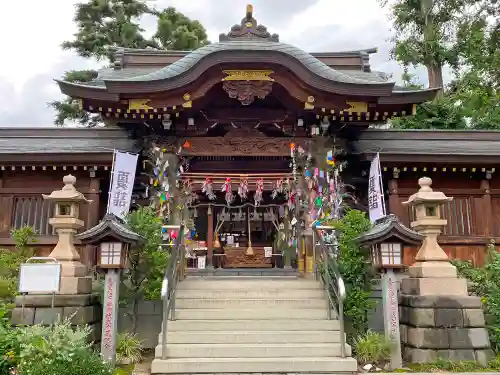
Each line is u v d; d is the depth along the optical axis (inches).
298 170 536.1
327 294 371.6
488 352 336.5
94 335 341.4
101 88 490.3
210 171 556.1
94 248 512.4
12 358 256.2
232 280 433.4
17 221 531.8
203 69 487.2
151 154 530.6
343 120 532.7
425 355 332.5
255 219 617.6
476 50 1032.2
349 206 546.9
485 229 547.2
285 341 339.6
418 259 371.9
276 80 503.2
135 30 1205.1
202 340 336.5
